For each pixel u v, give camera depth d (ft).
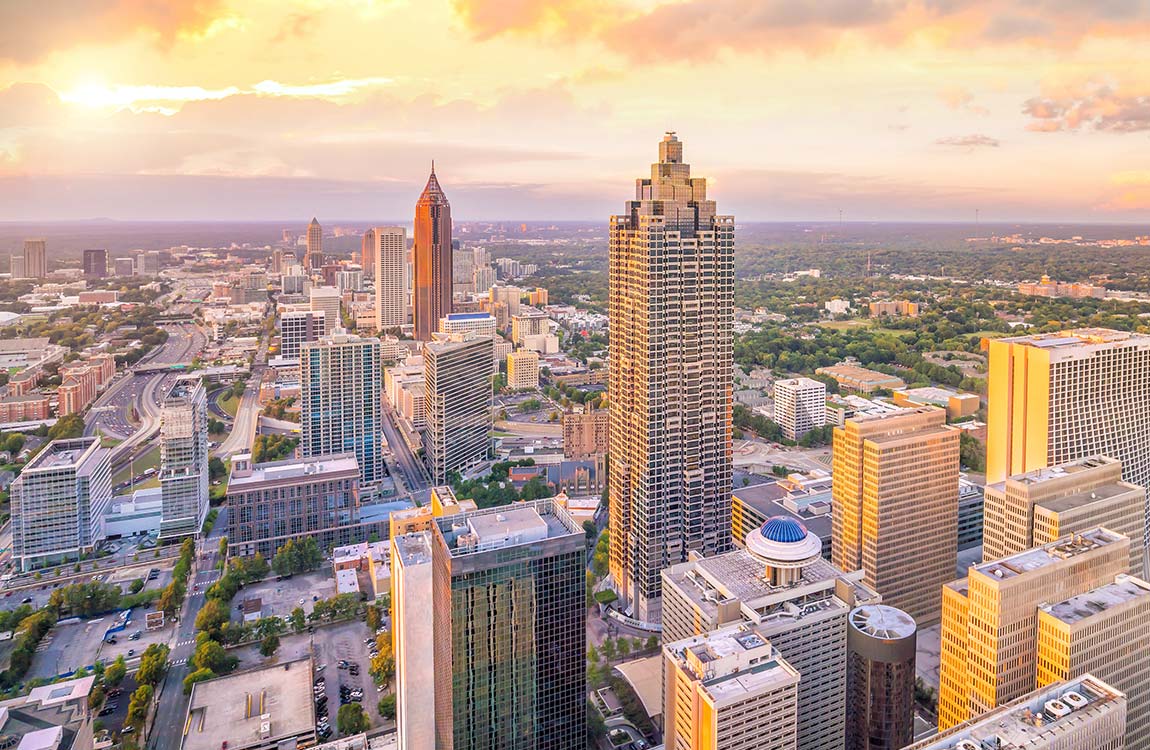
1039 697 648.79
